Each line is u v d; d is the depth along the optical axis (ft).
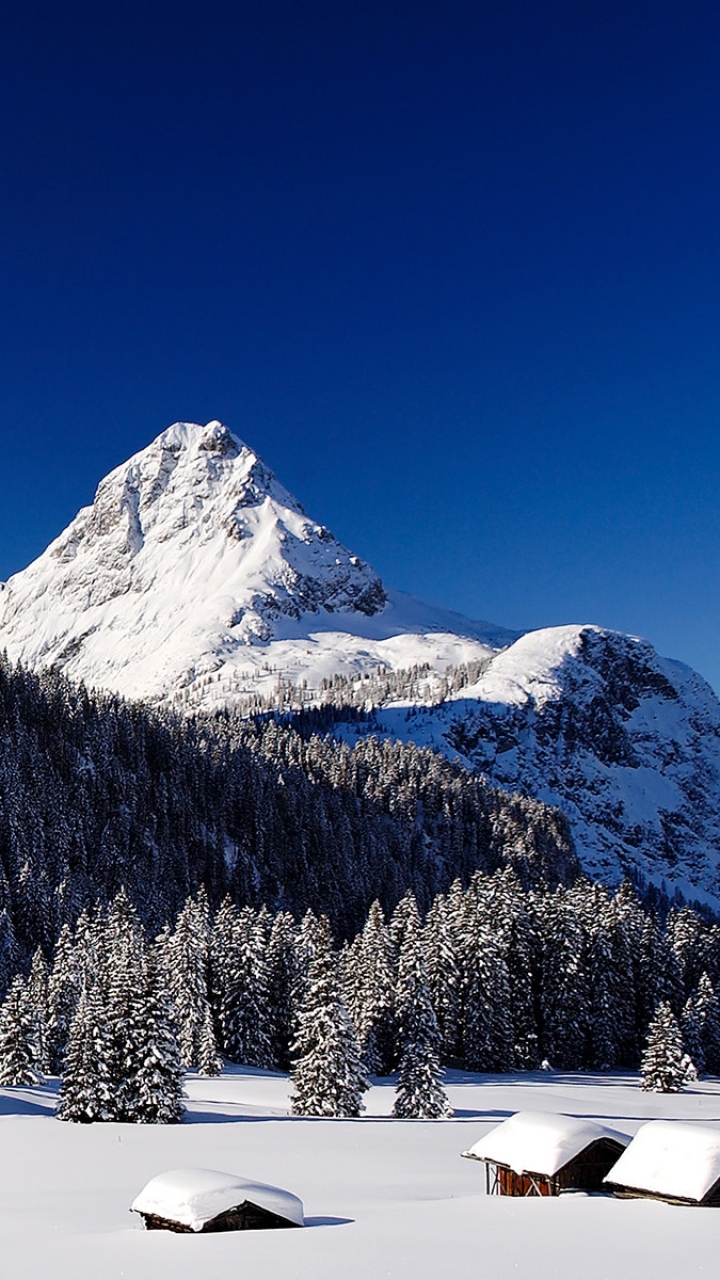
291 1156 193.16
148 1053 242.37
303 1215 120.16
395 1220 116.78
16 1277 95.81
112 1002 246.27
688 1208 116.67
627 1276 85.46
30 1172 179.01
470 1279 86.02
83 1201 151.84
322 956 265.95
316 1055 257.55
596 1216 113.50
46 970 350.84
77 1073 241.96
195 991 340.39
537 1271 88.07
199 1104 271.08
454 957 358.64
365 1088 258.16
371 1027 337.11
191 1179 120.98
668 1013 326.24
